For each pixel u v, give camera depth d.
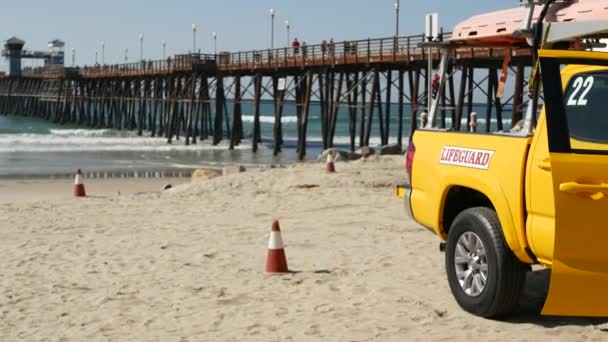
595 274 5.87
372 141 70.69
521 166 6.34
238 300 8.14
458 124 33.00
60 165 40.25
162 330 7.13
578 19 6.63
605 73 6.18
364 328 6.96
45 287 8.91
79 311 7.85
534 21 7.07
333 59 45.38
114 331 7.13
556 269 5.87
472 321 6.92
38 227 13.96
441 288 8.27
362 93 46.03
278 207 16.16
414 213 7.91
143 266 10.03
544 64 5.89
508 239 6.48
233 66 57.97
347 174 21.53
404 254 10.34
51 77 104.19
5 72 126.75
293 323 7.21
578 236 5.82
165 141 65.69
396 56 39.59
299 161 47.41
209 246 11.51
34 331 7.18
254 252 10.98
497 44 8.16
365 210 15.24
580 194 5.77
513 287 6.67
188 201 17.66
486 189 6.69
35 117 115.94
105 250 11.30
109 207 16.81
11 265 10.24
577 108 5.99
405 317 7.23
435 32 8.34
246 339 6.78
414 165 7.89
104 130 84.12
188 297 8.33
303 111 49.28
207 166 41.28
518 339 6.41
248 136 77.06
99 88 93.00
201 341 6.77
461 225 7.08
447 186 7.23
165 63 68.75
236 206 16.53
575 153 5.78
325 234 12.35
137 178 33.03
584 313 5.96
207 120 69.88
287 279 9.05
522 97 29.70
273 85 54.81
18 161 42.31
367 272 9.30
